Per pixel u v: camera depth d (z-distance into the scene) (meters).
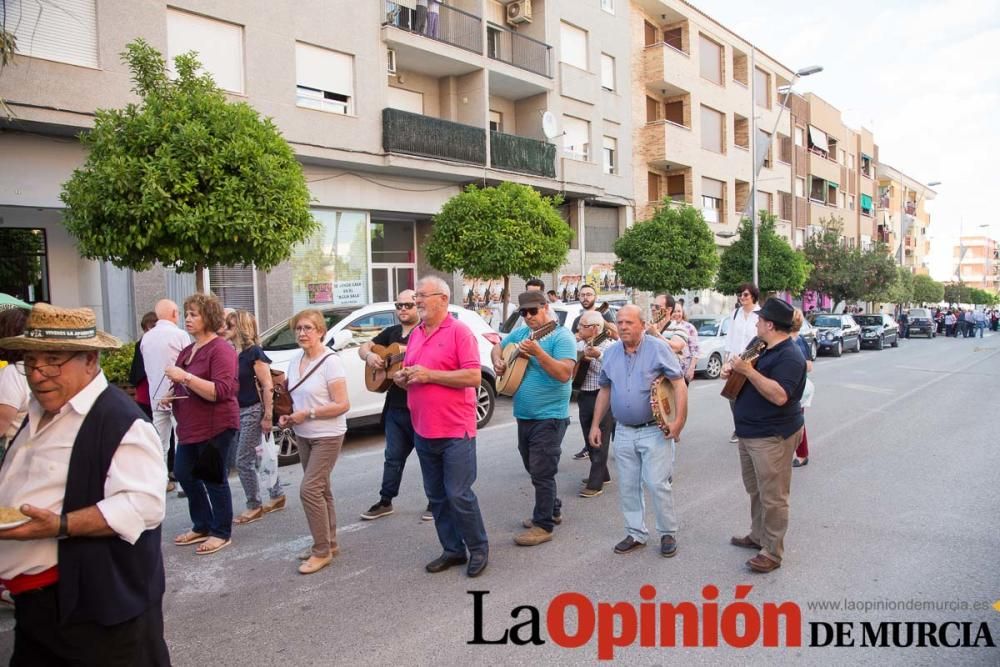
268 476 5.79
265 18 13.02
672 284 19.55
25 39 10.12
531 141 18.61
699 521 5.42
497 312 17.64
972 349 27.52
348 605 4.00
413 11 16.47
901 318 41.88
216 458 4.76
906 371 17.52
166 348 6.21
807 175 38.69
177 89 8.54
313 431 4.54
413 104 17.52
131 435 2.21
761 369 4.32
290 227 8.50
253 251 8.35
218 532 4.99
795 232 36.47
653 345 4.61
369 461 7.67
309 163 14.31
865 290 33.56
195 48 12.16
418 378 4.19
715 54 29.72
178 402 4.86
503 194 13.55
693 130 27.34
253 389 5.65
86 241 7.96
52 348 2.11
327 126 13.98
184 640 3.60
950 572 4.36
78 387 2.22
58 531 2.03
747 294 7.48
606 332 6.35
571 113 20.55
